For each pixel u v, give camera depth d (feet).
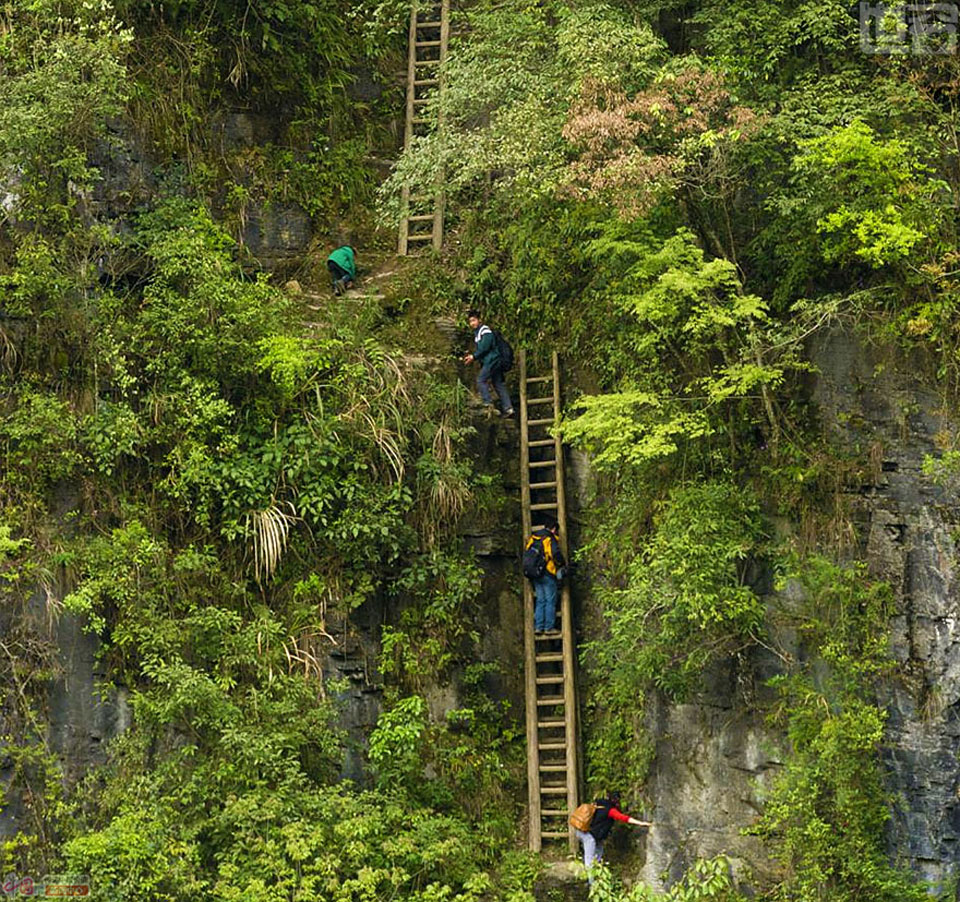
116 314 91.04
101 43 90.43
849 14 93.20
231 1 106.93
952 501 83.35
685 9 101.91
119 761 80.74
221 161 104.37
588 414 85.40
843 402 86.94
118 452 85.66
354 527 89.35
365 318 100.42
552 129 90.17
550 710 93.20
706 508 84.58
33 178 89.35
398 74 118.21
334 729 85.92
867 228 83.35
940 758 80.89
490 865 86.43
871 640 82.79
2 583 81.15
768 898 81.97
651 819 86.84
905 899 79.61
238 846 77.97
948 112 91.86
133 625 82.74
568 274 100.83
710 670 86.28
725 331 88.94
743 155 89.86
